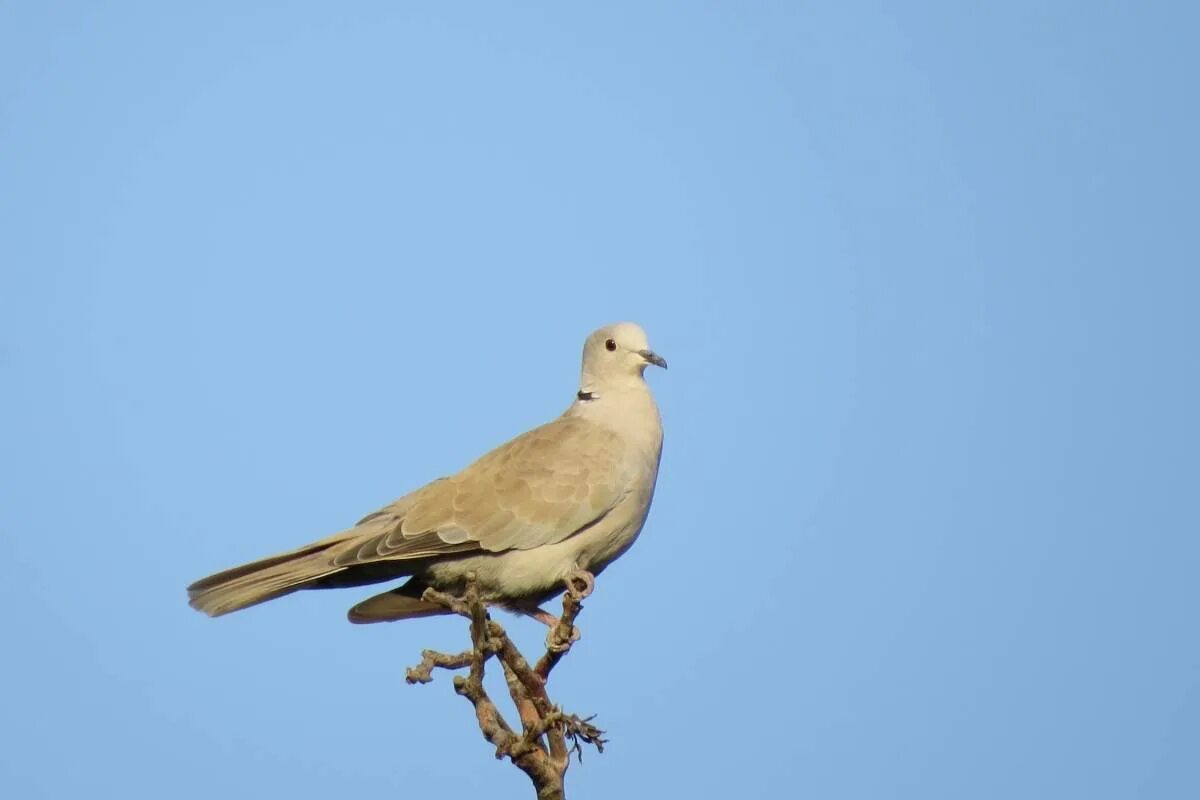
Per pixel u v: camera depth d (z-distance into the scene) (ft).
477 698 29.63
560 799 30.32
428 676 30.07
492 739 29.60
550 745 31.07
